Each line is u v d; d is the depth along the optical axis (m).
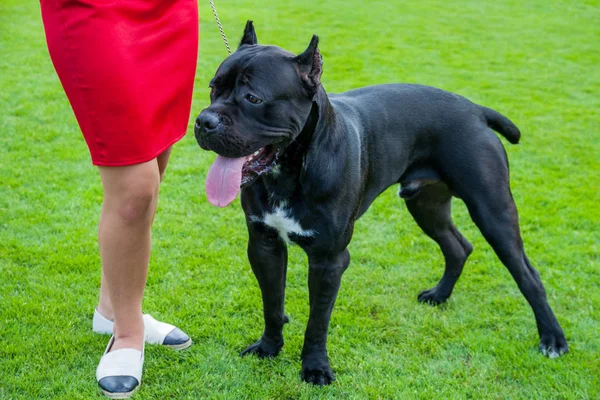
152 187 2.73
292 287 3.95
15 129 6.16
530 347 3.42
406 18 12.80
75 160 5.58
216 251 4.28
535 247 4.54
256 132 2.63
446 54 10.32
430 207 3.70
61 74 2.52
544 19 13.18
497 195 3.32
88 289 3.71
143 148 2.62
